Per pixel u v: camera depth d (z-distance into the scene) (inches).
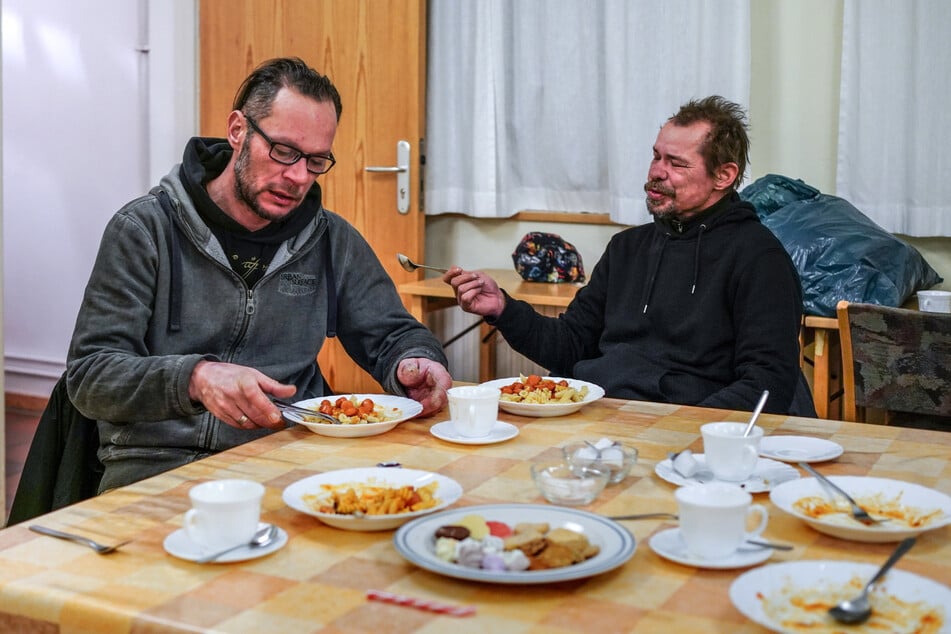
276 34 155.2
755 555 41.6
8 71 181.2
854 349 88.4
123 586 38.8
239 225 72.6
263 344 75.8
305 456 57.3
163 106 168.2
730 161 88.2
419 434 62.4
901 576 37.5
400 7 146.3
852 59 129.3
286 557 41.9
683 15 135.9
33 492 69.2
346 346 83.4
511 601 37.5
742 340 84.6
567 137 148.5
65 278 180.5
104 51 173.3
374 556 42.1
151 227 71.0
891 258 114.0
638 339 91.4
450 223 159.0
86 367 65.9
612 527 42.6
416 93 146.7
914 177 127.3
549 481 48.8
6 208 183.9
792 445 59.3
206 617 36.0
